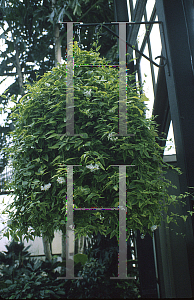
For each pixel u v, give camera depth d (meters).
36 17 3.76
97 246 3.56
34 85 1.36
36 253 3.77
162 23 1.58
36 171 1.23
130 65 2.61
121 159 1.19
